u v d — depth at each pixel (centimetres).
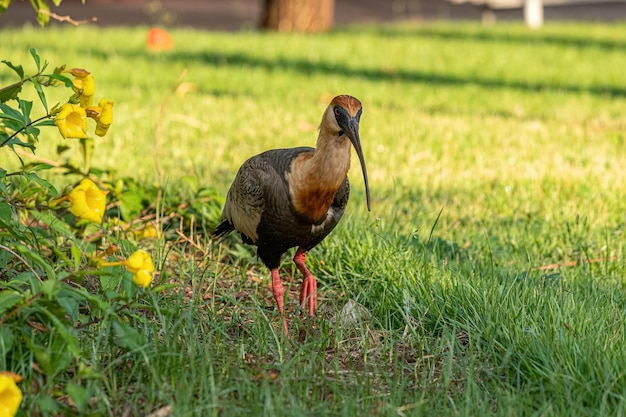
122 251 777
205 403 585
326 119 723
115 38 2531
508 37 2873
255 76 2008
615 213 1077
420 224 987
